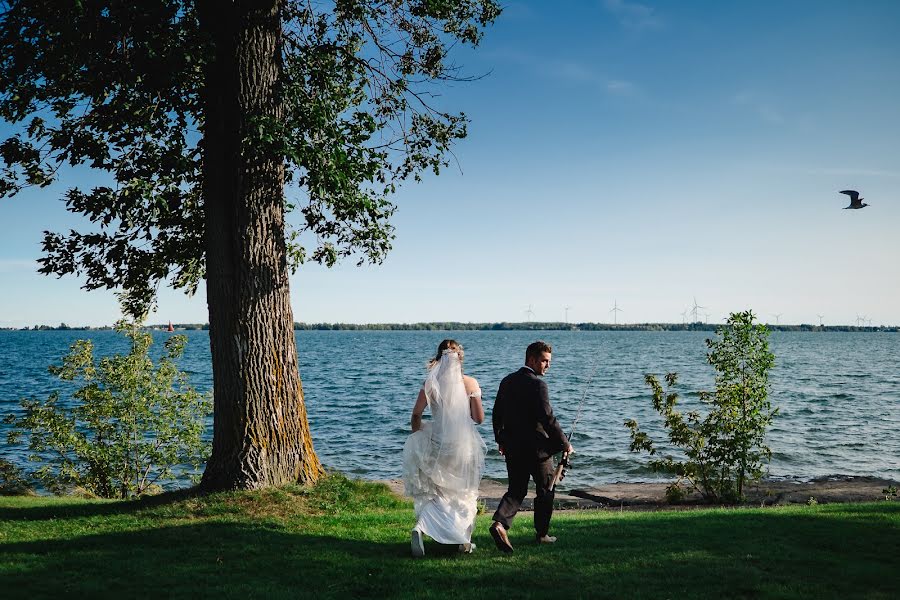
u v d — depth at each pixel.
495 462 19.41
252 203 8.28
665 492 12.88
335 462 20.11
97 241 9.55
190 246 10.34
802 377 51.56
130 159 9.17
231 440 8.20
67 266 9.56
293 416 8.54
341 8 10.37
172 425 13.95
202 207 10.45
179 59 7.92
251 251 8.27
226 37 8.31
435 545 6.13
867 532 6.62
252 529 6.77
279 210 8.56
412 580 5.02
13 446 21.38
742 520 7.41
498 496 12.89
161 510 7.55
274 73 8.52
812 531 6.70
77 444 13.12
